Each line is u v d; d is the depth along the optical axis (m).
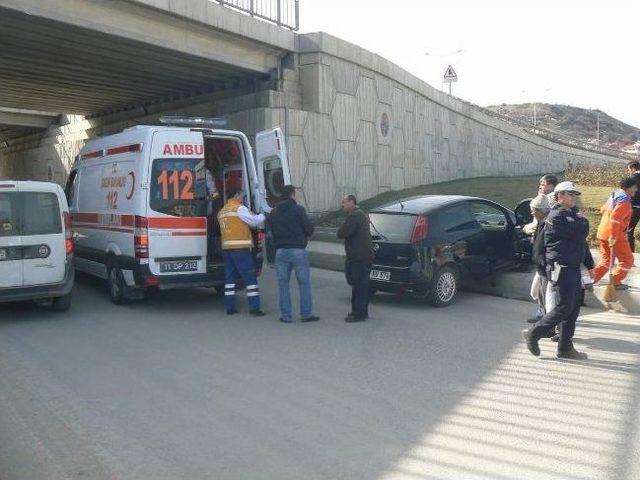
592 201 16.75
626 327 8.09
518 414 5.14
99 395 5.67
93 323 8.67
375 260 9.46
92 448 4.54
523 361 6.65
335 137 20.77
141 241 9.09
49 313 9.36
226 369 6.45
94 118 27.81
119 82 20.78
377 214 9.77
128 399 5.56
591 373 6.23
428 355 6.91
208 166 10.87
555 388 5.79
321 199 20.16
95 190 10.73
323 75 19.98
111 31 14.91
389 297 10.41
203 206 9.51
